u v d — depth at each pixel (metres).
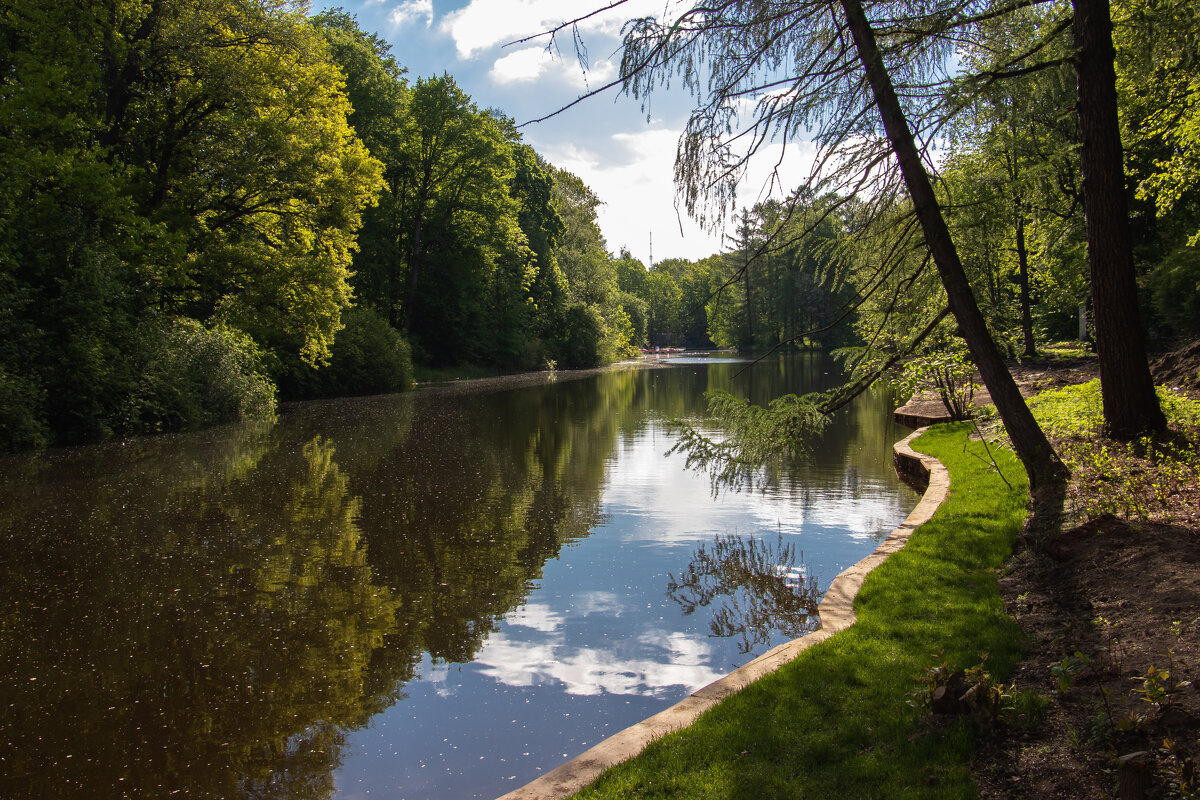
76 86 17.20
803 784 3.29
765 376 42.31
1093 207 7.55
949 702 3.74
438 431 19.44
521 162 52.28
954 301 7.00
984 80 6.69
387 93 37.47
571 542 8.83
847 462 13.98
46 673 5.42
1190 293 19.28
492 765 4.20
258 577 7.54
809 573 7.50
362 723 4.68
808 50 6.58
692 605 6.68
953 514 7.77
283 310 22.28
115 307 17.58
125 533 9.17
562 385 38.25
